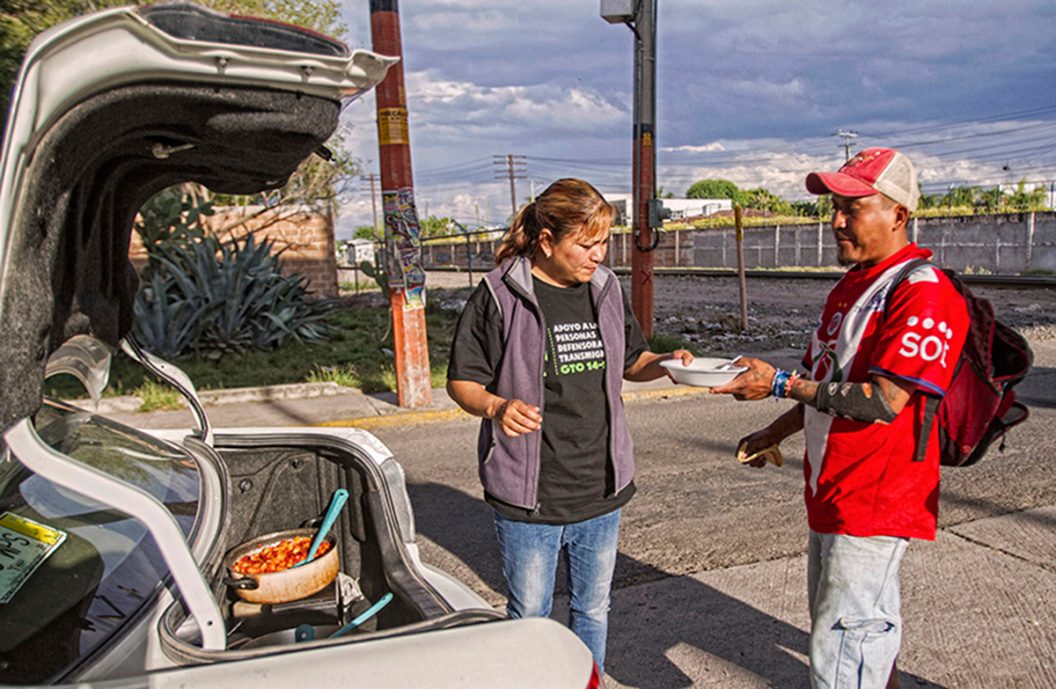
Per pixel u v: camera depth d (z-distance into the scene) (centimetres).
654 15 1075
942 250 3884
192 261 1201
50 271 156
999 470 604
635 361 292
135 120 170
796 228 4647
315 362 1112
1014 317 1526
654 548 475
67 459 159
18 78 135
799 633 377
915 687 329
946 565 442
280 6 1556
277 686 158
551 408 258
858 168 240
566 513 261
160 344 1100
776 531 498
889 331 227
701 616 394
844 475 239
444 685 164
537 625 185
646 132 1094
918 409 229
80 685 155
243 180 234
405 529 279
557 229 247
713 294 2369
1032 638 365
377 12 750
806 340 1324
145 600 189
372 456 293
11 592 184
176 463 254
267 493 308
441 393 905
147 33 147
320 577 253
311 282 1742
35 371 147
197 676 158
